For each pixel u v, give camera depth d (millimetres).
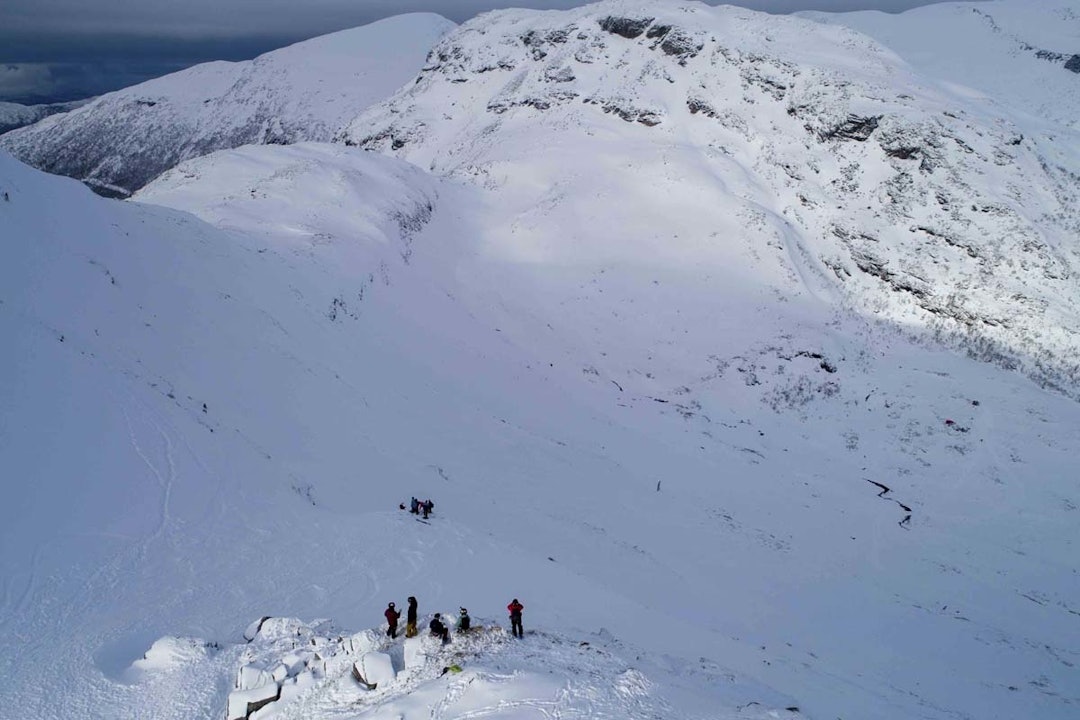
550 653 13344
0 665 13836
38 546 18109
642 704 11352
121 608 16453
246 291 40812
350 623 16359
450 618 14422
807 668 21406
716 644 19891
